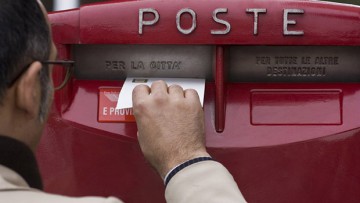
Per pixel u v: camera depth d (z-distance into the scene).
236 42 1.91
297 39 1.91
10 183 1.14
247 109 1.98
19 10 1.23
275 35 1.90
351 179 1.96
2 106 1.21
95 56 2.03
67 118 2.00
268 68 2.02
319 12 1.90
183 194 1.58
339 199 1.98
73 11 1.95
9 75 1.20
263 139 1.95
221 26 1.90
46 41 1.29
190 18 1.91
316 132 1.95
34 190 1.15
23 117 1.25
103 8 1.94
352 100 1.98
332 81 2.02
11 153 1.19
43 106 1.31
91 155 2.00
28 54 1.23
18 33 1.21
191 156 1.68
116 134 1.97
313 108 1.98
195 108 1.74
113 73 2.04
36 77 1.24
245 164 1.96
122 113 1.99
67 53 1.98
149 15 1.92
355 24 1.90
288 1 1.90
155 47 2.01
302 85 2.01
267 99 1.99
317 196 1.97
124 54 2.02
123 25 1.93
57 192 2.04
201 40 1.91
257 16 1.90
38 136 1.32
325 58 2.00
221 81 1.94
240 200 1.52
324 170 1.96
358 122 1.95
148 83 1.96
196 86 1.94
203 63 2.01
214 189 1.55
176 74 2.02
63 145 2.01
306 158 1.96
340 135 1.95
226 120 1.97
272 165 1.96
